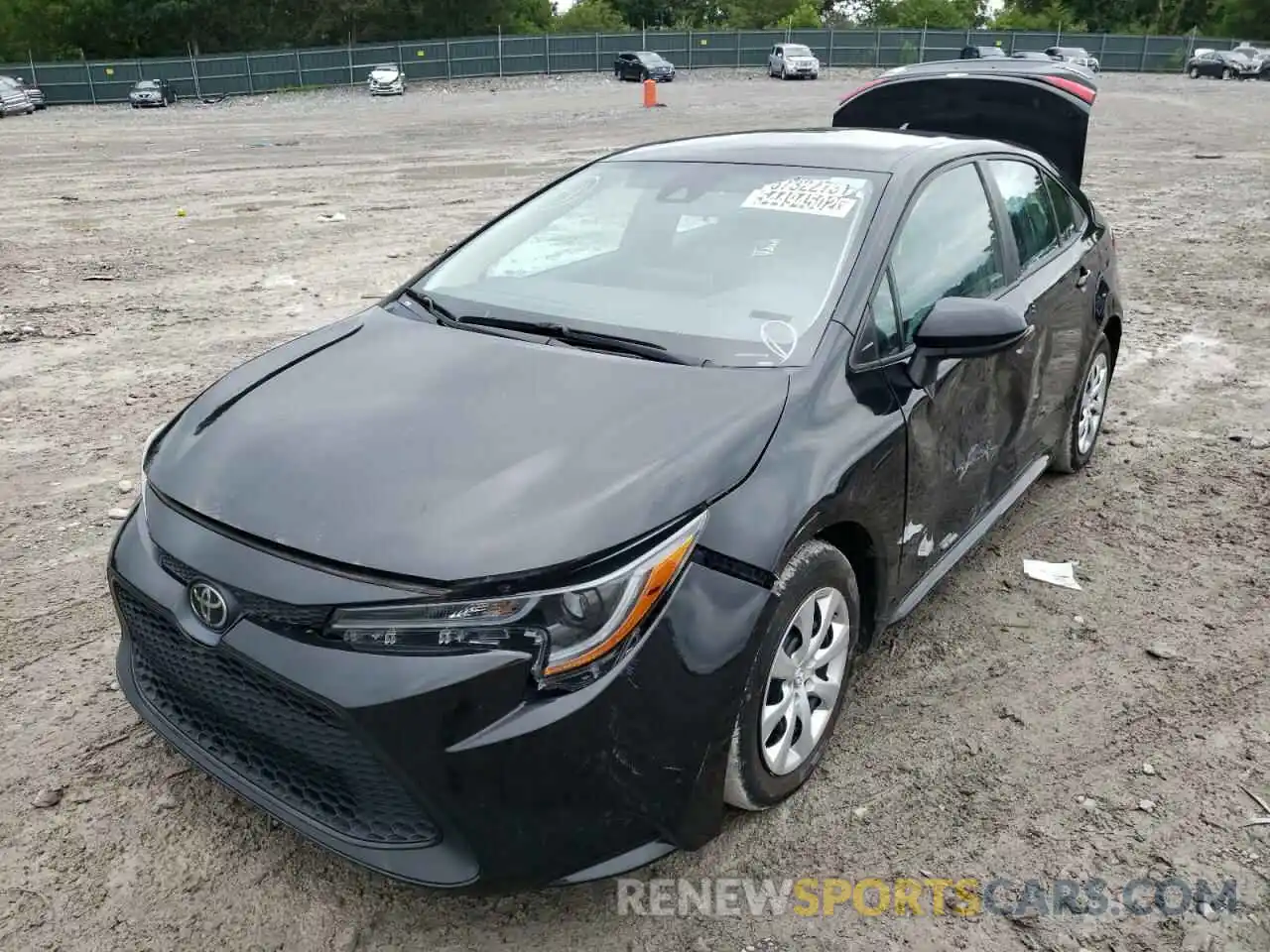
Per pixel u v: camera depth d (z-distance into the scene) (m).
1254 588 4.13
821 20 81.19
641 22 84.00
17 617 3.86
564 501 2.37
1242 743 3.22
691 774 2.40
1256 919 2.57
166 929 2.52
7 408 6.11
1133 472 5.25
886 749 3.17
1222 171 17.55
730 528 2.47
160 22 62.06
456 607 2.21
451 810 2.23
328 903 2.60
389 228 12.17
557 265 3.60
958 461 3.46
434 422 2.69
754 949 2.48
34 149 24.09
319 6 63.12
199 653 2.46
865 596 3.14
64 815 2.88
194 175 17.86
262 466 2.60
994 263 3.88
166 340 7.55
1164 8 76.31
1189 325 7.98
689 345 3.04
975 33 54.03
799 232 3.37
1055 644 3.74
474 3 65.19
